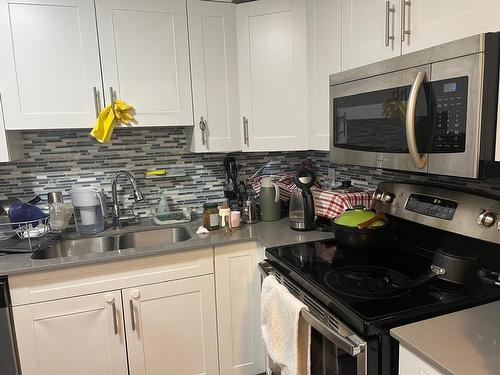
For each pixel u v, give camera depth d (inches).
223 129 86.0
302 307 50.4
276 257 64.0
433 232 60.5
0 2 69.3
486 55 41.3
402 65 52.5
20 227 77.5
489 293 47.5
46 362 67.4
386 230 62.9
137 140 91.7
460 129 44.3
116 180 87.6
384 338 41.6
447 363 33.6
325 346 49.5
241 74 85.3
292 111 83.7
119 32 76.5
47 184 86.3
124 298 70.4
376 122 58.7
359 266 58.7
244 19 83.5
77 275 67.3
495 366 33.0
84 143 87.8
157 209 93.1
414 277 53.8
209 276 75.5
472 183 58.3
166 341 74.4
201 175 97.9
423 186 62.0
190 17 81.0
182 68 81.7
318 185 87.4
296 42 81.3
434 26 49.0
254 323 79.9
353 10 65.2
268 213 89.4
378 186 70.6
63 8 72.6
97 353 70.2
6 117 71.6
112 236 84.4
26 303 64.9
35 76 72.4
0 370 64.4
